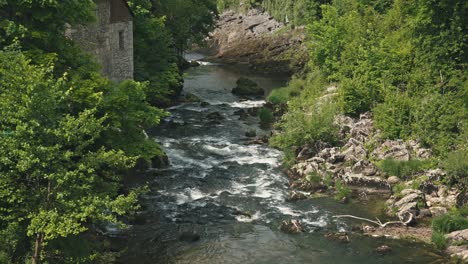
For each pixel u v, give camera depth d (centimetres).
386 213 2684
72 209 1551
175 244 2381
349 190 2916
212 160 3475
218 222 2611
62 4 2328
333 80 4625
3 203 1631
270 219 2648
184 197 2886
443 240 2330
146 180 3086
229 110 4816
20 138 1510
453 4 3562
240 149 3700
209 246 2372
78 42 3097
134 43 4409
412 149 3200
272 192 2981
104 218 1549
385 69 3916
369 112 3688
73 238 1786
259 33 9112
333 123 3619
